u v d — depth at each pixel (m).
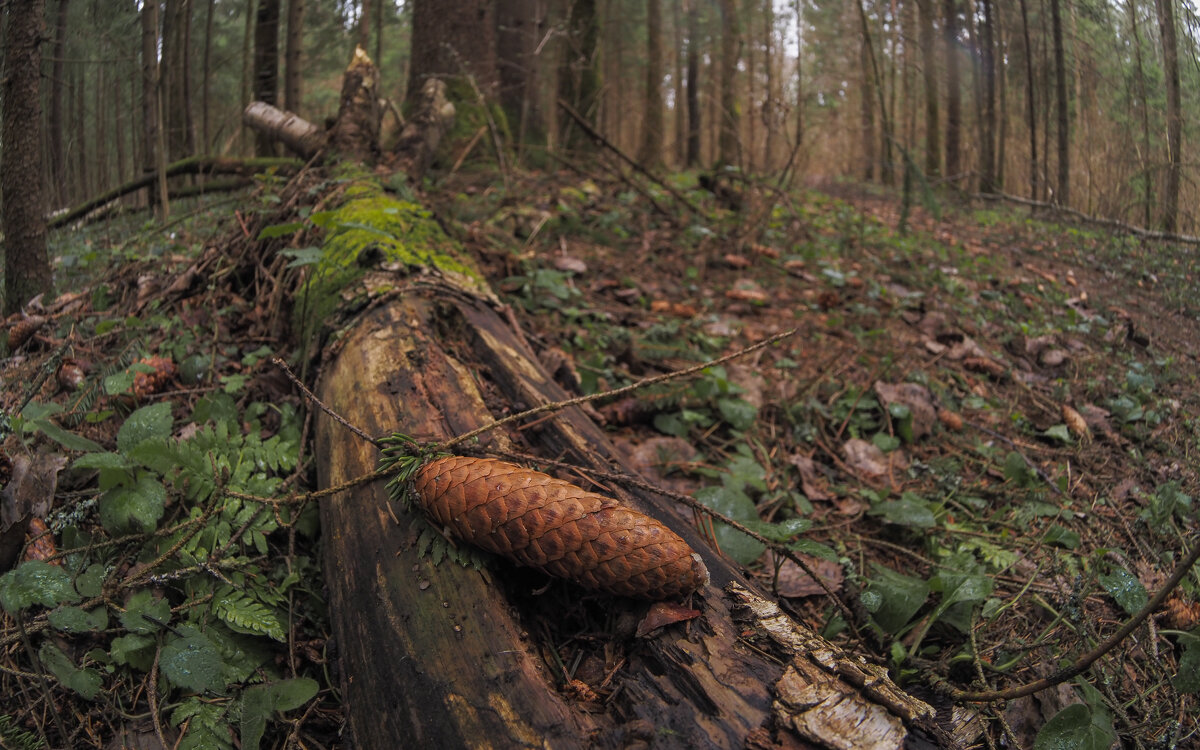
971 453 0.49
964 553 0.38
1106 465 0.45
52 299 0.54
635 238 0.94
